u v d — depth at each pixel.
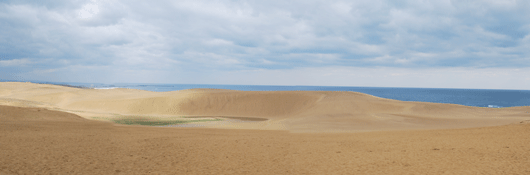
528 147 12.02
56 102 77.19
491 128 20.39
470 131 19.64
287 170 9.69
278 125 32.66
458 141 14.91
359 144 15.44
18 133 16.97
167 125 35.22
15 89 96.62
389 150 13.20
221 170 9.66
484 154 11.26
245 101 68.06
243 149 13.85
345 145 15.13
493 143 13.55
